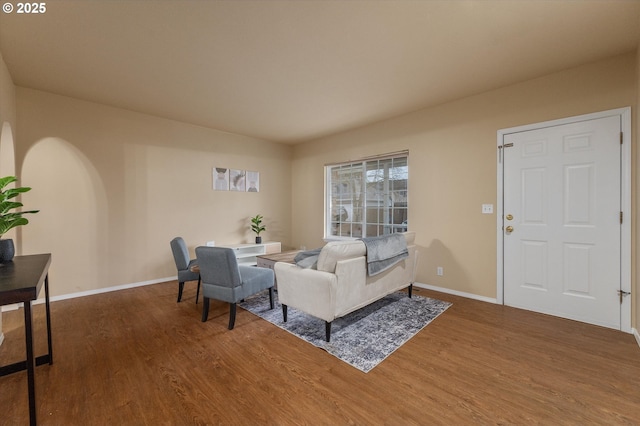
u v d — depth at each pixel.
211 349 2.12
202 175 4.48
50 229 3.21
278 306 3.10
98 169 3.51
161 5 1.80
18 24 1.98
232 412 1.46
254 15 1.90
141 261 3.87
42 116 3.13
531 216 2.86
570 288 2.64
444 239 3.50
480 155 3.19
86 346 2.17
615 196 2.42
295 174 5.74
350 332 2.40
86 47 2.29
